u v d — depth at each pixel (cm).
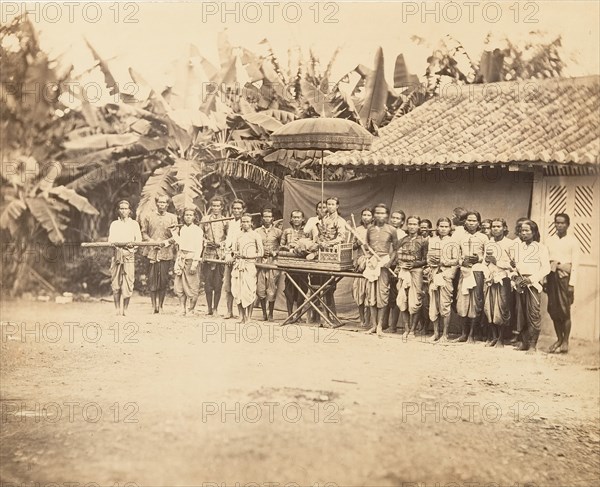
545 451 616
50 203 702
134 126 693
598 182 639
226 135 686
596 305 645
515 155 638
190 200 692
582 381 638
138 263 698
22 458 611
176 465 602
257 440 615
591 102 657
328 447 608
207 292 693
